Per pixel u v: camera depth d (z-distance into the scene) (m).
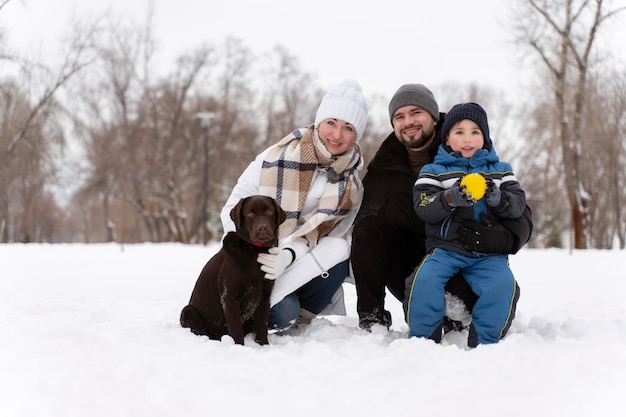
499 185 4.31
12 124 36.84
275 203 4.16
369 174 5.02
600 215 44.06
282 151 4.82
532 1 25.66
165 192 42.31
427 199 4.21
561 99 26.89
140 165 40.81
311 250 4.58
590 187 38.56
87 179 40.78
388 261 4.75
